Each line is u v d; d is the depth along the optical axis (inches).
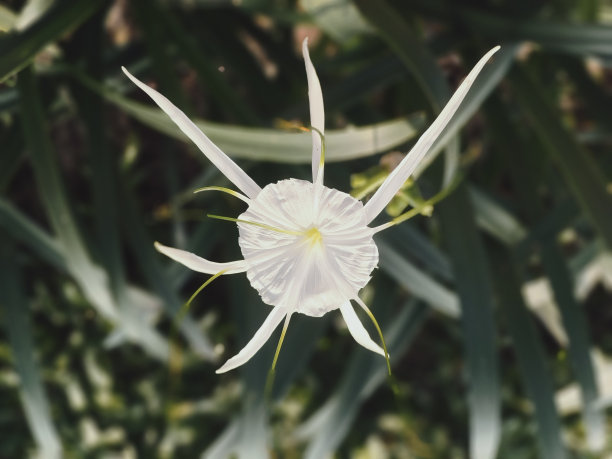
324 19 35.2
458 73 39.9
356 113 37.4
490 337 35.5
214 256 60.9
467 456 54.9
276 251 17.1
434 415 57.9
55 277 62.0
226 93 35.7
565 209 38.2
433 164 28.4
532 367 38.8
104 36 37.7
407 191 20.4
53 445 45.2
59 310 60.5
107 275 40.1
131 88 40.9
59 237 36.3
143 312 48.5
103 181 38.3
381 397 58.6
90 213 58.9
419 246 38.0
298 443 54.3
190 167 63.3
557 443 39.1
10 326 43.5
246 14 44.0
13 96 33.5
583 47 34.2
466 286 35.0
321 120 17.0
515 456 53.4
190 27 43.8
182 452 54.9
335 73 45.6
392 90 42.7
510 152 40.7
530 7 35.7
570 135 35.6
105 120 37.7
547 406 38.8
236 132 24.4
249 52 43.6
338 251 17.1
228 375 58.4
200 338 43.9
